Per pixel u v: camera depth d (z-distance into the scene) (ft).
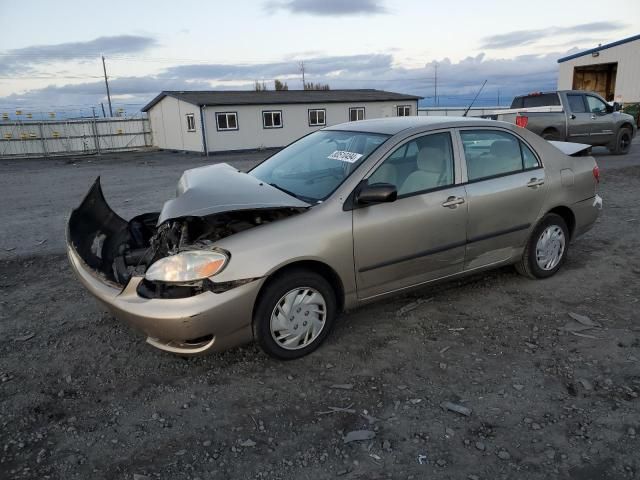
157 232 13.46
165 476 8.39
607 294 15.37
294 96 99.66
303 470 8.52
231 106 88.28
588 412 9.84
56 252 21.79
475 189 14.12
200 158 81.25
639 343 12.39
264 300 11.24
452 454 8.82
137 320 10.77
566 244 16.81
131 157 91.56
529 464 8.54
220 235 11.67
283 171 14.47
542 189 15.52
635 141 66.13
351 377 11.25
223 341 11.04
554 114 46.70
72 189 45.29
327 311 12.17
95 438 9.36
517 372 11.30
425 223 13.16
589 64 97.76
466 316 14.10
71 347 12.84
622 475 8.23
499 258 15.23
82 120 106.11
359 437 9.27
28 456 8.89
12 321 14.51
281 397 10.57
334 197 12.13
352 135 14.51
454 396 10.47
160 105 104.17
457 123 14.35
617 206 27.07
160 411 10.16
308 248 11.46
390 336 13.06
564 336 12.87
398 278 13.19
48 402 10.51
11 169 73.10
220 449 9.04
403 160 13.17
